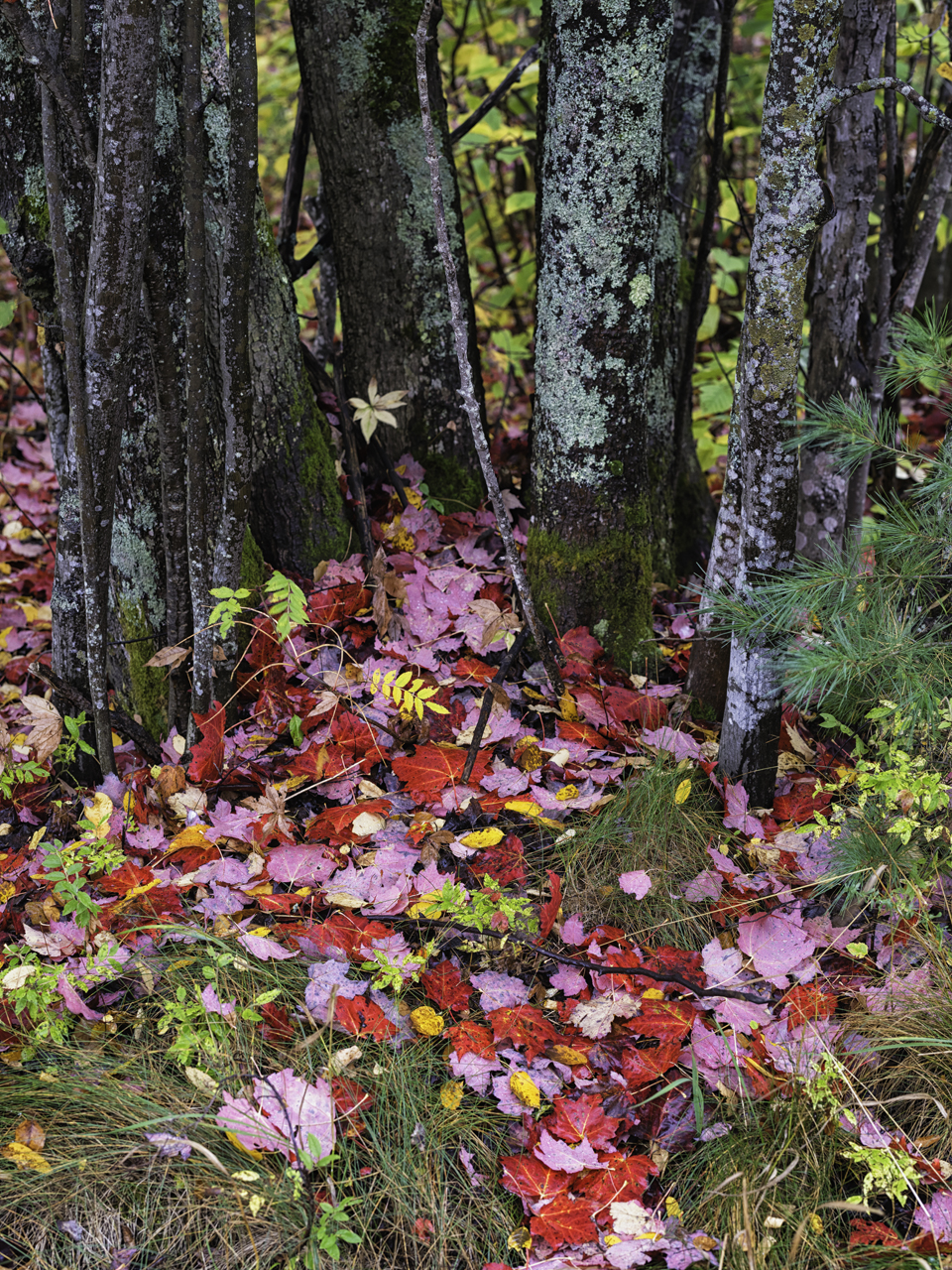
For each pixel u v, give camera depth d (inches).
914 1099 71.3
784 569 86.0
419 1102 71.2
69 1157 67.1
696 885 84.7
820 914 85.5
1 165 90.7
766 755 90.5
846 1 96.6
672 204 116.3
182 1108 69.5
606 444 99.3
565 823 91.3
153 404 95.6
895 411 123.5
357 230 112.5
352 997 76.0
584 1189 66.8
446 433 118.6
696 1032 75.0
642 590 106.3
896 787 75.3
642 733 97.3
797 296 77.5
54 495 158.2
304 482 110.6
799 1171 67.7
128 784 95.0
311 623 104.7
